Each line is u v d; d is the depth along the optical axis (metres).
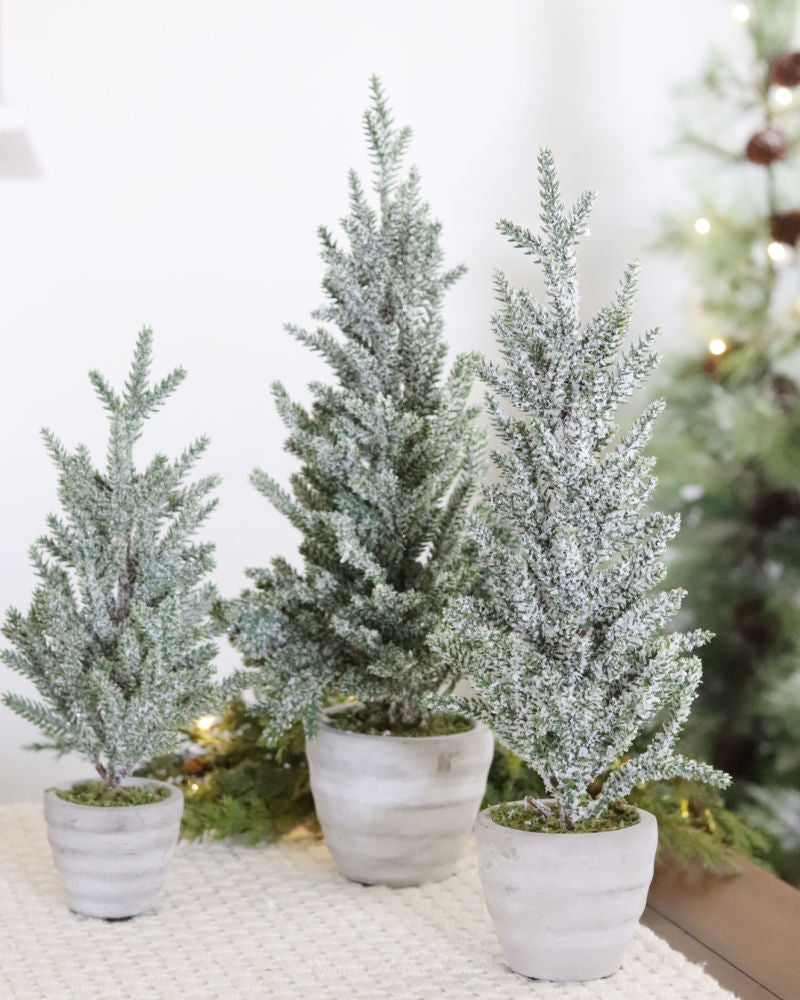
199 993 0.83
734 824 1.24
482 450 1.12
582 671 0.88
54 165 1.73
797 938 0.96
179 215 1.78
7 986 0.83
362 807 1.04
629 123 2.00
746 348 1.82
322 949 0.91
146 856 0.96
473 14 1.90
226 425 1.80
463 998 0.83
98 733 1.03
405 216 1.10
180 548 1.04
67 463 1.03
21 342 1.73
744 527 1.86
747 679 1.83
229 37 1.78
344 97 1.84
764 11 1.90
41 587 1.04
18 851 1.14
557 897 0.84
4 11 1.70
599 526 0.88
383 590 1.02
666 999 0.83
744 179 2.00
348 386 1.13
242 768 1.23
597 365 0.87
